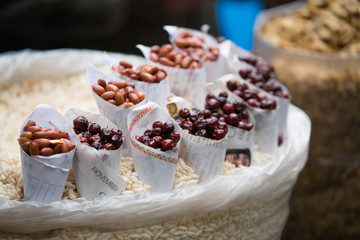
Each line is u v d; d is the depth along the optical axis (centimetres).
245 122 60
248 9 168
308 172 91
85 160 50
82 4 137
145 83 60
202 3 175
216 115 59
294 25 104
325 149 90
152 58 66
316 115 89
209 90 63
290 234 96
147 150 52
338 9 101
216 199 55
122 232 53
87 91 82
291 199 93
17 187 53
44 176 49
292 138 68
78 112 55
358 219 94
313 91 88
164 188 54
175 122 54
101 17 142
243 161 60
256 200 60
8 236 51
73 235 52
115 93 56
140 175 54
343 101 88
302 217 94
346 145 90
